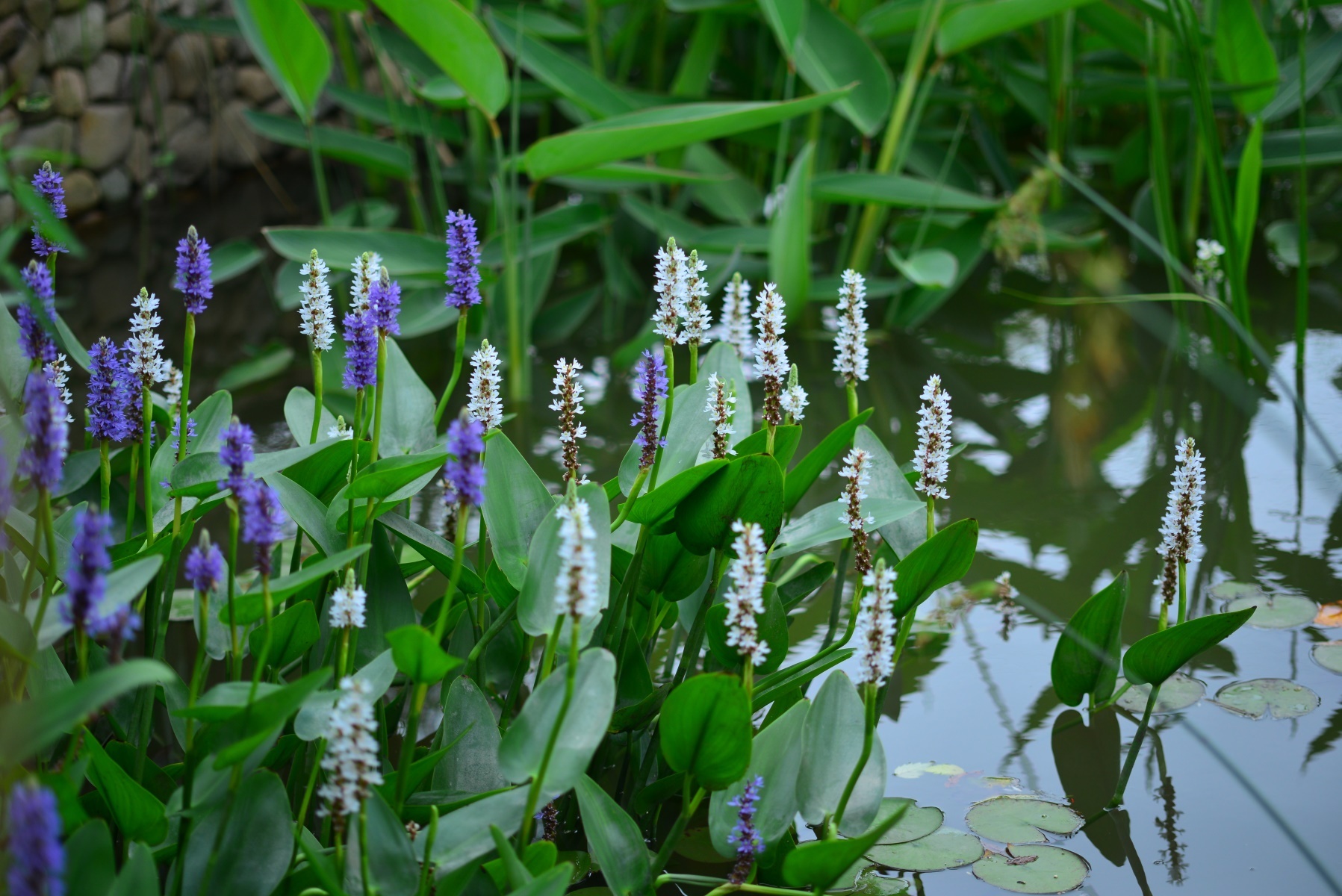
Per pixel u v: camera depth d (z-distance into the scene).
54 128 5.75
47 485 3.04
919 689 3.46
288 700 3.02
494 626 3.26
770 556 3.25
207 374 4.25
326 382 4.19
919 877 3.23
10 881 2.89
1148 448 3.91
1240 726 3.38
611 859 3.12
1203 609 3.54
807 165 4.38
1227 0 4.50
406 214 6.04
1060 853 3.24
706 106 4.01
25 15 5.56
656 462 3.26
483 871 3.11
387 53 5.43
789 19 4.46
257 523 3.04
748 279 5.00
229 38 6.50
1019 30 6.43
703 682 3.07
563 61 4.39
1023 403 4.07
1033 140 6.87
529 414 4.09
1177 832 3.27
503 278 4.57
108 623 3.01
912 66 4.84
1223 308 3.73
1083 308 4.89
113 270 5.25
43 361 3.12
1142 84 5.14
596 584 3.09
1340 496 3.76
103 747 3.17
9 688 3.07
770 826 3.17
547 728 3.08
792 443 3.29
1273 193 5.87
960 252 4.90
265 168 6.58
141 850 3.00
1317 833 3.26
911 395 4.14
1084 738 3.38
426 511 3.79
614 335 4.81
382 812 3.06
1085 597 3.58
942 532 3.22
